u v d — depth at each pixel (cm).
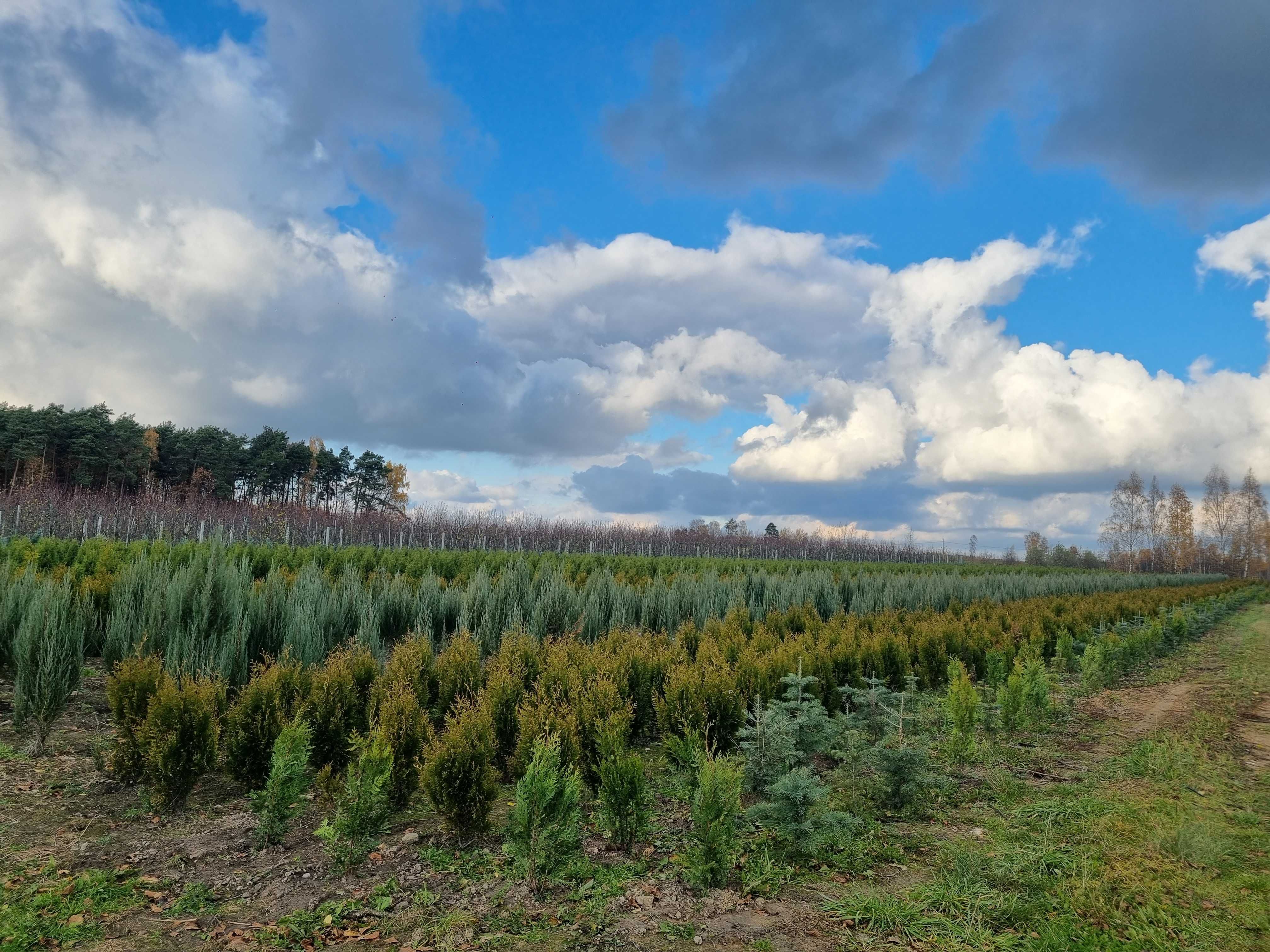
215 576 945
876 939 419
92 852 499
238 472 6619
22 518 2805
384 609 1194
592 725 666
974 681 1277
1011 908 446
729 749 758
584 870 498
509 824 513
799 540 6172
